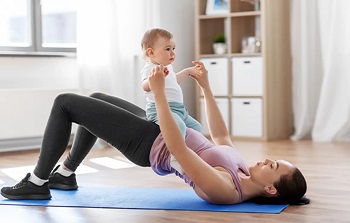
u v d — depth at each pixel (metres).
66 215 2.58
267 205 2.69
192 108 6.45
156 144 2.67
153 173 3.79
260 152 4.88
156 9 5.91
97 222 2.45
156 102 2.51
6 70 5.19
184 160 2.50
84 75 5.42
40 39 5.50
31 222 2.47
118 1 5.62
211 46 6.36
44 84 5.44
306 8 5.86
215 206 2.68
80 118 2.73
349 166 4.02
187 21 6.42
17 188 2.88
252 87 5.90
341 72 5.67
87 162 4.39
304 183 2.70
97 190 3.14
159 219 2.48
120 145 2.72
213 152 2.69
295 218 2.47
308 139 5.92
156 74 2.49
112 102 2.93
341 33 5.66
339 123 5.67
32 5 5.47
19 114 5.08
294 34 5.96
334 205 2.73
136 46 5.78
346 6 5.61
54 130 2.78
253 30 6.19
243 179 2.73
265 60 5.79
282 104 6.03
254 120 5.89
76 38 5.63
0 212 2.65
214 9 6.15
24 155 4.92
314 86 5.95
